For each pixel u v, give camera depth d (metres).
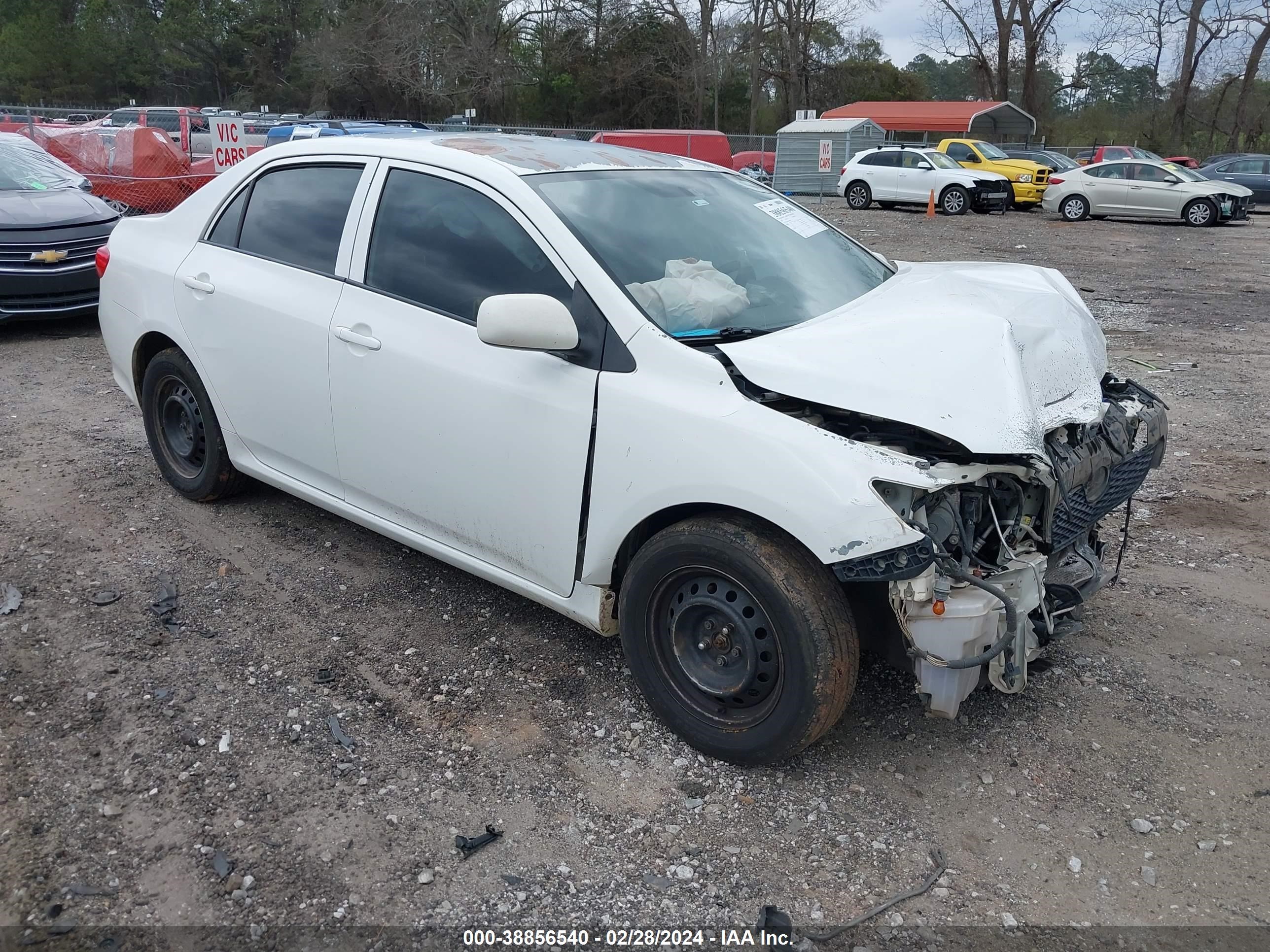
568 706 3.38
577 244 3.20
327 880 2.60
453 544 3.66
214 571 4.26
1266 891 2.62
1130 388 3.71
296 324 3.93
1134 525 5.04
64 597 3.99
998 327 2.92
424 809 2.88
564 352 3.12
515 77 52.41
